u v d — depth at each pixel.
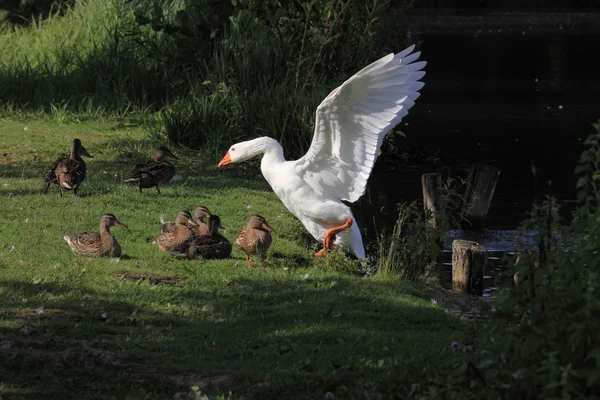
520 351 7.05
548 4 80.88
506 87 38.53
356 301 11.25
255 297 11.34
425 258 13.73
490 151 25.47
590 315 6.79
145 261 12.79
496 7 81.94
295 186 13.63
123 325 10.05
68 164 16.30
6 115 25.80
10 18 44.06
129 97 27.33
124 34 28.84
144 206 16.08
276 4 26.39
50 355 8.52
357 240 13.75
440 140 27.05
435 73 43.25
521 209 19.25
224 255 13.31
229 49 25.47
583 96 35.81
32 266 12.16
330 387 8.12
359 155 13.32
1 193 16.62
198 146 22.64
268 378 8.27
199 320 10.38
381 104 12.93
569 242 7.74
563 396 6.47
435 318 10.80
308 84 23.89
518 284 7.55
